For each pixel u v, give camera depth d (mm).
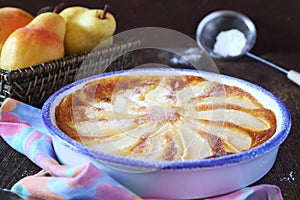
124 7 1058
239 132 620
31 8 1034
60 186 535
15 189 565
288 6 1046
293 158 667
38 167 632
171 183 544
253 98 696
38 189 548
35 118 701
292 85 895
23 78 729
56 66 758
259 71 950
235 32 1022
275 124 633
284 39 1067
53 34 774
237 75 930
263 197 577
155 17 1068
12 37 749
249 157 548
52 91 771
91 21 830
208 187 551
